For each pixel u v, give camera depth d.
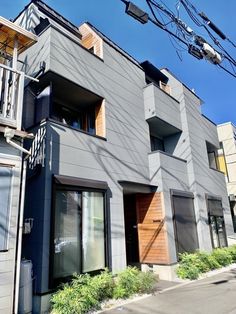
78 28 8.88
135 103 8.54
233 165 13.95
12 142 4.14
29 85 6.34
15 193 4.16
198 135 11.18
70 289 4.54
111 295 5.21
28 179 5.43
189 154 10.04
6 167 4.16
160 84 11.14
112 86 7.69
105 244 5.96
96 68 7.25
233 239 11.16
